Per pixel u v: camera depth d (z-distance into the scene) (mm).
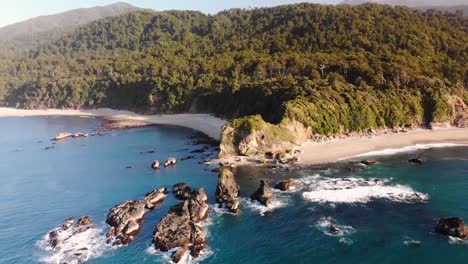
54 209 69438
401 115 109812
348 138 103688
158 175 85688
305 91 114688
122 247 53938
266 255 50688
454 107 113500
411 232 53875
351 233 54531
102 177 87312
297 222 58500
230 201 64938
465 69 131625
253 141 93188
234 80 154375
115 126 158375
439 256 47938
